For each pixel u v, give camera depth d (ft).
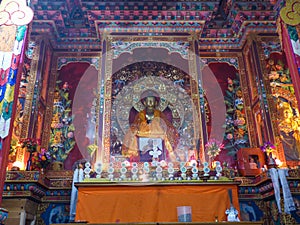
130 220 22.27
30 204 25.96
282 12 19.92
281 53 34.83
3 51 17.71
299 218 24.49
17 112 30.32
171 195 22.97
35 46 33.78
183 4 34.50
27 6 18.85
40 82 32.60
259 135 32.73
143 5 34.19
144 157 30.50
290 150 30.55
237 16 35.37
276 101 32.58
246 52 36.68
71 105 34.35
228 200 22.99
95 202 22.67
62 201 28.66
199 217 22.33
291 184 25.22
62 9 34.30
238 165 30.99
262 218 28.32
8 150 16.38
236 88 35.86
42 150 28.66
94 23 35.45
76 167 31.42
